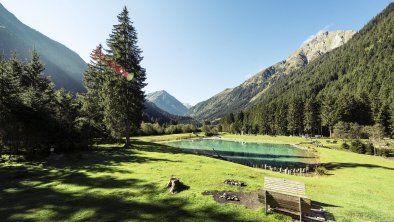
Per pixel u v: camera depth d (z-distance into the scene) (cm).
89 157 2753
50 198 1291
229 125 15775
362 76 16562
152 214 1051
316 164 3916
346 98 10244
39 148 2928
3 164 2308
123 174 1833
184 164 2334
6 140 2691
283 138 9988
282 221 1007
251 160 4897
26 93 2942
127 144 3900
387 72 14338
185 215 1040
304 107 10850
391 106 8875
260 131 12756
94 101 5203
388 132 8688
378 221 1084
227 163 2689
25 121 2667
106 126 4178
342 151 5497
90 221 986
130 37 4172
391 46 19000
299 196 1015
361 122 10131
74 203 1205
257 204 1191
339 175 2659
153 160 2583
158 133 10412
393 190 1769
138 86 4122
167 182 1541
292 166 4075
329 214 1141
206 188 1424
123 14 4144
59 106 3519
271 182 1140
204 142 9131
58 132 3091
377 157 4412
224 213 1065
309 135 10956
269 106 13025
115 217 1023
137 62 4238
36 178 1766
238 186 1485
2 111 2553
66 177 1777
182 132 12394
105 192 1374
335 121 9750
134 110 3956
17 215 1066
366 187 1825
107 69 3972
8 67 4275
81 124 3556
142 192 1359
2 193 1401
